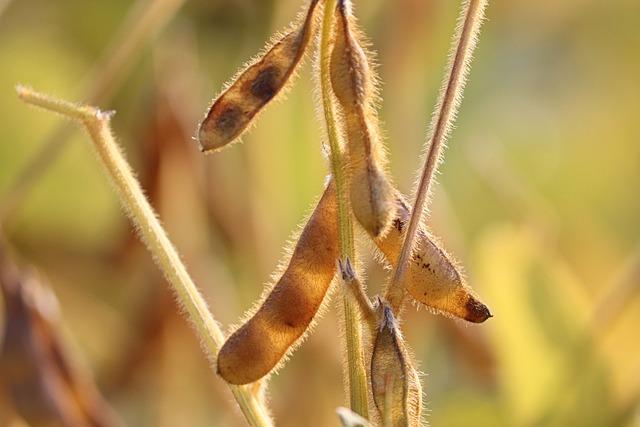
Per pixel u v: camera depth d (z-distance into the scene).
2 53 1.11
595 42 1.38
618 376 0.85
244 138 0.96
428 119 1.11
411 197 0.62
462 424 0.94
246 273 0.97
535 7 1.33
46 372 0.76
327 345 0.90
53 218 1.06
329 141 0.61
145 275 0.98
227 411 0.96
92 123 0.64
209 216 0.95
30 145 1.07
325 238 0.62
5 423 0.76
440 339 0.97
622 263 1.05
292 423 0.92
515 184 1.08
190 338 0.96
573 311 0.87
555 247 0.98
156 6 0.83
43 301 0.76
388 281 0.61
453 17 1.11
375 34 0.98
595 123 1.36
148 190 0.92
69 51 1.15
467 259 0.97
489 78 1.33
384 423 0.60
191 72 0.95
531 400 0.87
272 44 0.61
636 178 1.32
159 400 0.97
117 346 0.98
